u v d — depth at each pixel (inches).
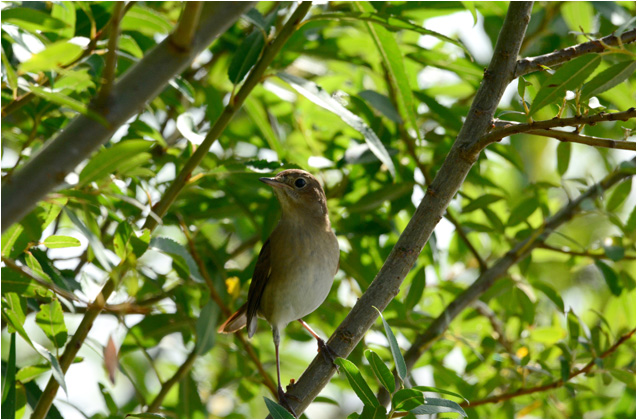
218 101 411.2
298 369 511.2
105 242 389.1
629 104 386.6
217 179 404.5
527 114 238.2
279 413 224.1
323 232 389.7
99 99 181.3
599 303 550.6
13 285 279.0
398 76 341.7
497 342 428.8
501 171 556.4
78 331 298.5
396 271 261.6
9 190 174.2
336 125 443.5
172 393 459.2
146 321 406.3
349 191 436.1
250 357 413.1
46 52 185.6
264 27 331.3
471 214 492.1
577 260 475.2
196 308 454.6
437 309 480.7
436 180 262.1
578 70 232.7
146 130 364.2
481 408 434.3
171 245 306.2
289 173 389.1
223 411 511.8
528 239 432.5
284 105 450.3
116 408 359.3
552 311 510.9
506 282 424.5
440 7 400.2
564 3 438.0
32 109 337.7
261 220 446.3
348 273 438.9
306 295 387.9
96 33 314.2
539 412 460.8
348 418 233.0
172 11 432.1
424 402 229.6
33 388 340.5
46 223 282.4
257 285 389.7
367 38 423.8
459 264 526.3
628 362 413.4
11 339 275.6
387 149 401.1
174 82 355.9
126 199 219.1
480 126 261.0
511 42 260.7
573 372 381.4
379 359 230.4
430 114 438.9
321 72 488.1
